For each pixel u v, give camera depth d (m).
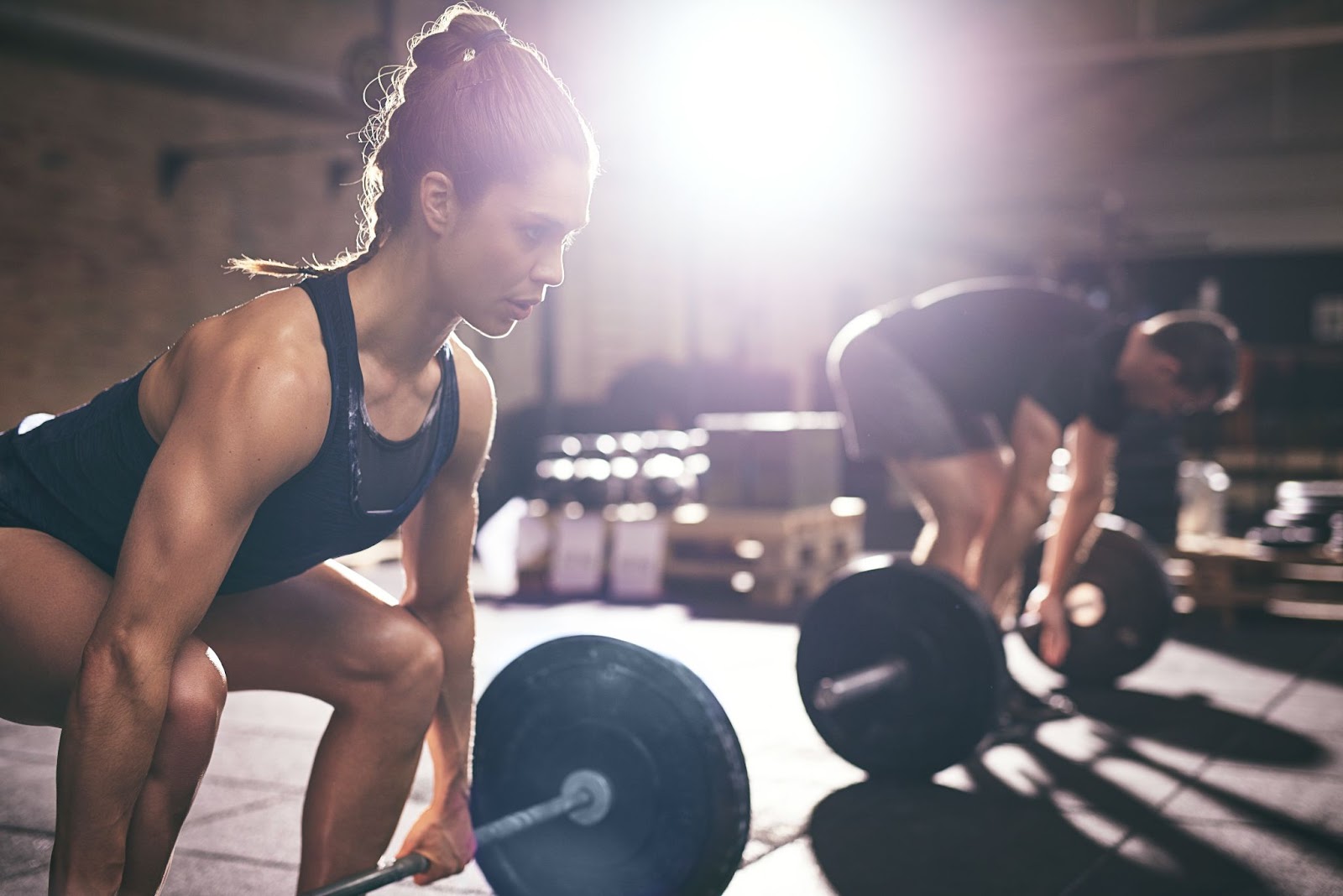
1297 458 11.01
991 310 3.25
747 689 3.92
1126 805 2.66
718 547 6.30
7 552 1.33
